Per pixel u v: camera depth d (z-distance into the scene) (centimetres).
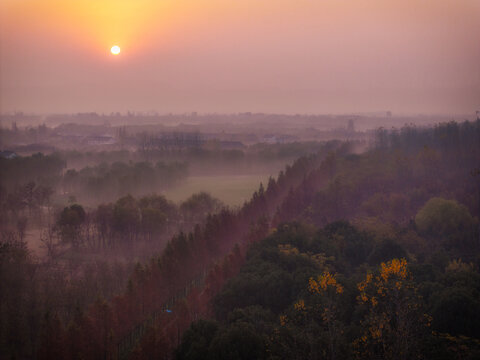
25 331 6775
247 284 7500
